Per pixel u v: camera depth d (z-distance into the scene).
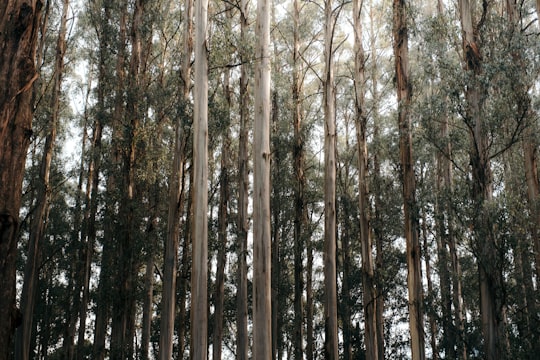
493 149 16.78
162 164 19.34
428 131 14.11
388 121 24.14
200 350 12.59
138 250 17.48
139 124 17.97
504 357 11.62
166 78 21.02
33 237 19.52
